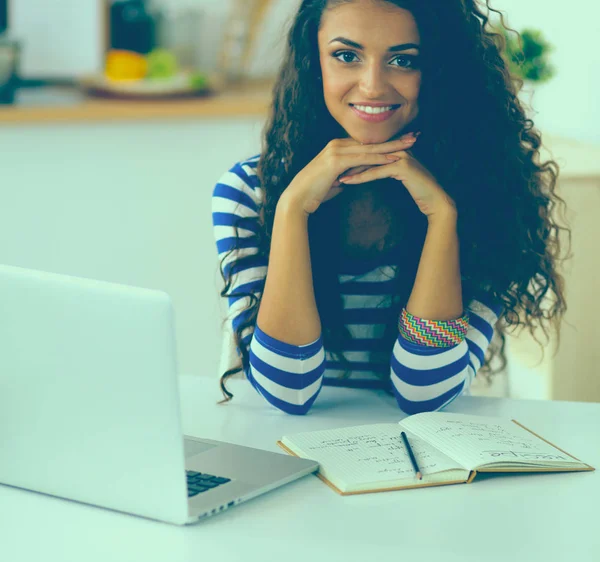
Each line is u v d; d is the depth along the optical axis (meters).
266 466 1.08
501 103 1.42
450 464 1.08
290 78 1.45
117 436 0.94
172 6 3.50
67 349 0.93
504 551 0.91
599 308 2.07
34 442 1.00
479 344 1.44
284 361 1.30
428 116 1.39
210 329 3.16
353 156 1.33
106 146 2.99
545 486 1.06
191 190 3.07
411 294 1.34
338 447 1.13
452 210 1.34
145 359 0.90
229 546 0.91
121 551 0.90
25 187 2.99
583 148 2.30
